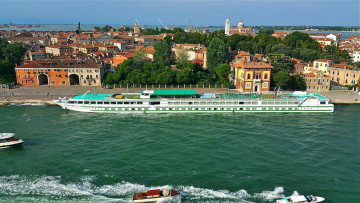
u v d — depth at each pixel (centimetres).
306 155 6900
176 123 9275
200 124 9175
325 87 13812
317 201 5091
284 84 13200
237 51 19288
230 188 5522
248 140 7794
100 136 8081
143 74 14412
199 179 5809
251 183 5678
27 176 5944
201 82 14625
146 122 9381
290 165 6391
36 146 7388
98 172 6078
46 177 5897
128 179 5812
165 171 6109
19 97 12212
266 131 8525
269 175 5972
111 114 10294
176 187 5531
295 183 5697
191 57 19925
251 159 6656
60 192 5403
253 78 12950
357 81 13888
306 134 8294
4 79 14588
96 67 14475
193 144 7494
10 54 16512
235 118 9856
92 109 10406
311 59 18462
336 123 9331
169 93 10681
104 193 5378
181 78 14388
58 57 17012
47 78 15062
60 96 12425
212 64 15825
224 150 7131
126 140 7775
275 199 5209
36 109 10819
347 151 7138
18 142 7381
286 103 10469
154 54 16912
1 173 6056
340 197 5266
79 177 5894
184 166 6312
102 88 14050
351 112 10688
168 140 7781
